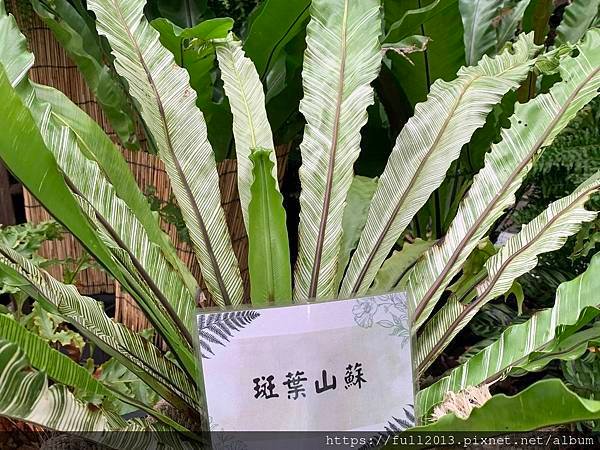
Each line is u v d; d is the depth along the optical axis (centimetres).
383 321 42
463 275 55
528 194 78
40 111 40
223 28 51
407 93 74
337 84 49
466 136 48
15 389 30
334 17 50
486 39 81
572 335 44
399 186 50
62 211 36
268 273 44
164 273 44
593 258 44
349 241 56
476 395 41
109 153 46
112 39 45
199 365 39
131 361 42
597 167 64
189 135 47
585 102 46
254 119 49
